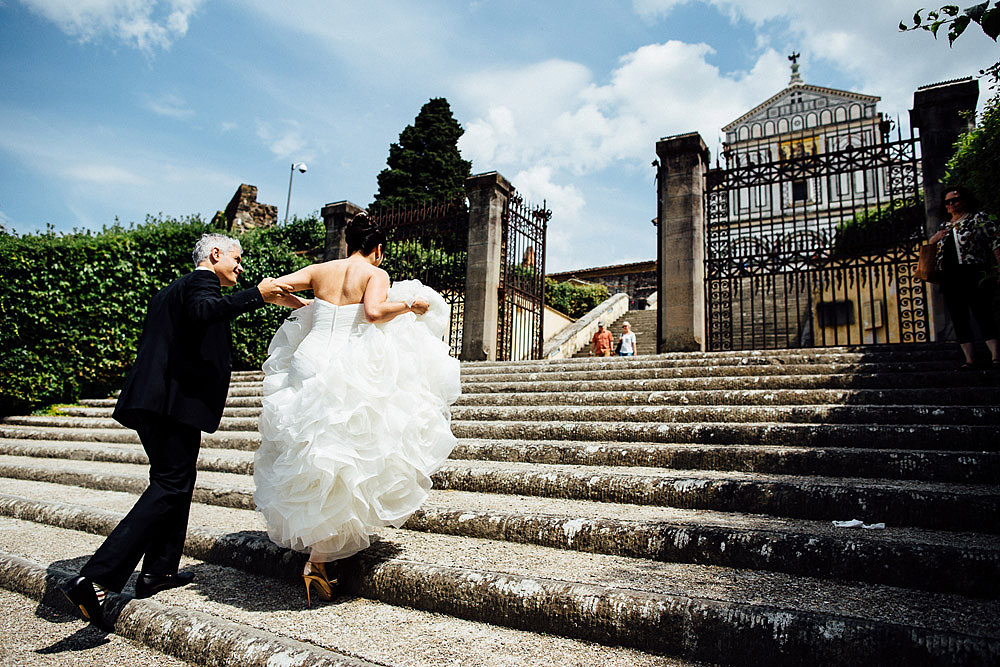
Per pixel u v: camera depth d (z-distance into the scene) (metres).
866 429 3.90
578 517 3.10
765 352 7.00
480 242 11.35
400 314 2.75
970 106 7.57
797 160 9.04
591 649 2.15
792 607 2.13
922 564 2.32
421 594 2.57
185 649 2.35
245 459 5.28
